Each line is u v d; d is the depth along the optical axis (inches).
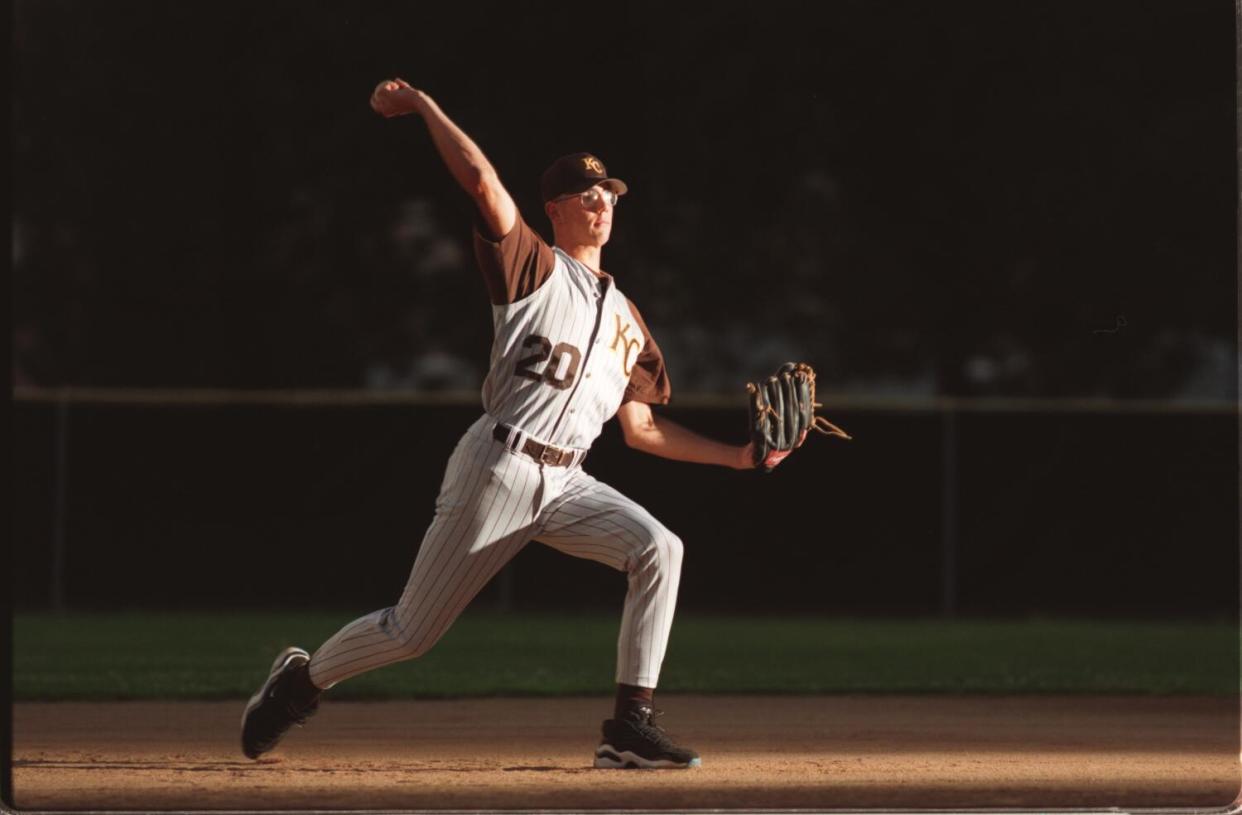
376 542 2064.5
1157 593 2084.2
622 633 682.8
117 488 2043.6
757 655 1450.5
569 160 683.4
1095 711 994.7
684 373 2881.4
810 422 717.3
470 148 609.9
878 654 1467.8
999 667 1328.7
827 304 2883.9
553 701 1051.9
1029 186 2844.5
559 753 766.5
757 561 2080.5
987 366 2910.9
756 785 644.1
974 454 2101.4
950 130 2834.6
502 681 1175.6
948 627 1850.4
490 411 650.2
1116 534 2085.4
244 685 1131.3
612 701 1053.2
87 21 2763.3
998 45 2812.5
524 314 635.5
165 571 2046.0
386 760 736.3
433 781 655.8
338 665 673.0
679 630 1772.9
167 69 2770.7
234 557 2055.9
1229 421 2079.2
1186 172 2827.3
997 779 670.5
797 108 2819.9
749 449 711.1
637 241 2824.8
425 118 614.5
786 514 2085.4
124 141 2787.9
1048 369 2898.6
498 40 2770.7
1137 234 2847.0
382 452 2070.6
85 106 2780.5
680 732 864.9
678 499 2081.7
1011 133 2834.6
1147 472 2087.8
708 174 2827.3
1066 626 1878.7
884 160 2842.0
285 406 2066.9
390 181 2790.4
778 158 2829.7
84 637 1592.0
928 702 1050.7
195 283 2832.2
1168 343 2896.2
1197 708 1015.0
